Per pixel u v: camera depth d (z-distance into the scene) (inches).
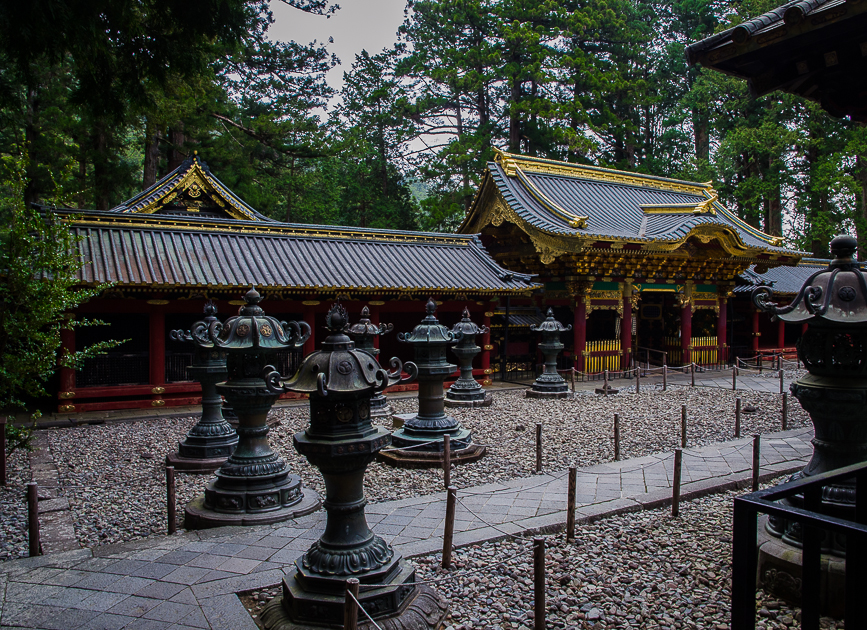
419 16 1743.4
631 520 342.6
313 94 1365.7
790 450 502.0
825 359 245.1
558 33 1583.4
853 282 239.9
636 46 1760.6
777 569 245.8
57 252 437.7
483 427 616.7
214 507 349.4
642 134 2007.9
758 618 233.1
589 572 272.4
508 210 1048.8
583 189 1202.6
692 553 295.4
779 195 1756.9
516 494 386.0
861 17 188.7
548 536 317.4
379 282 812.6
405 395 837.8
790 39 207.5
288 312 800.9
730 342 1268.5
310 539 314.8
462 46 1638.8
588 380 1010.1
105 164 1137.4
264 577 265.9
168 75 438.0
